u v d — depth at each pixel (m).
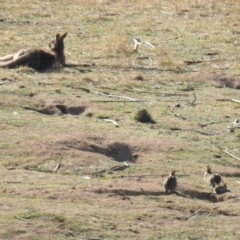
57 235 43.31
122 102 73.62
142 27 104.31
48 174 54.41
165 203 49.84
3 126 63.34
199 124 68.94
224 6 116.31
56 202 48.31
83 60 88.62
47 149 57.97
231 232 45.84
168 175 55.03
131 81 80.56
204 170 56.97
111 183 52.59
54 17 107.94
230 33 103.19
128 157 60.44
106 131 64.19
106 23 106.62
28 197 48.84
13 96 72.06
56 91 74.94
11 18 106.31
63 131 63.31
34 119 66.38
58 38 85.75
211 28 105.31
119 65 87.31
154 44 96.94
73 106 71.44
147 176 55.25
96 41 97.19
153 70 86.25
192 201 50.34
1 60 84.81
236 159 60.50
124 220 46.28
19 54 83.88
